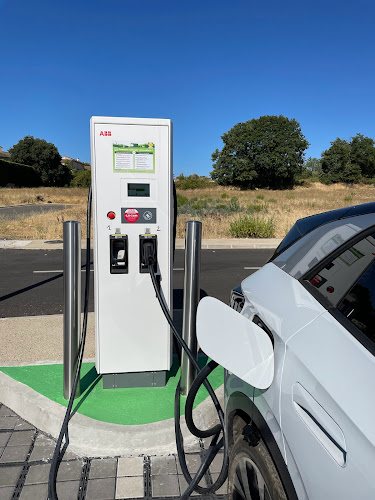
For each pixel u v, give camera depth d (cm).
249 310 182
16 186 6475
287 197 4031
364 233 155
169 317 283
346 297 140
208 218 1756
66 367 304
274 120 7344
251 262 988
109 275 306
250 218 1502
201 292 688
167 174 303
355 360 117
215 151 7925
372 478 95
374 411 103
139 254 306
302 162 7638
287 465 131
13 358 387
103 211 300
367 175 8388
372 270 138
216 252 1159
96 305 309
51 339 437
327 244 168
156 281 295
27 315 558
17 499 230
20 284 736
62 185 8031
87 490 238
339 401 111
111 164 296
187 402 201
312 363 125
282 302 160
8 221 1756
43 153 7469
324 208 2564
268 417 145
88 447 270
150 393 321
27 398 306
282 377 137
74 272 297
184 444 276
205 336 162
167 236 308
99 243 302
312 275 162
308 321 141
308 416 122
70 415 286
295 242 197
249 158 7450
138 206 302
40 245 1199
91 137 293
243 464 172
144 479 248
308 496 118
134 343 316
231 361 149
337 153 8150
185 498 222
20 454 268
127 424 278
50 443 279
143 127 296
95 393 319
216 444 261
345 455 105
